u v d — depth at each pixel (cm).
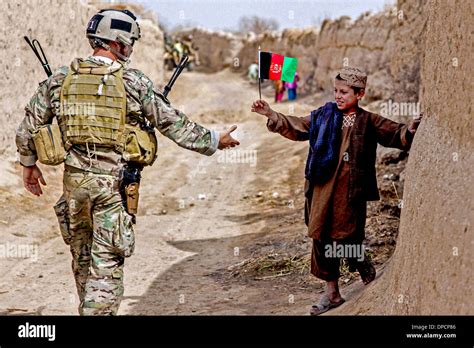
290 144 1513
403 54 1370
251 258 659
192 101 2559
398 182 843
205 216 914
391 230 645
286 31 3472
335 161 418
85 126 380
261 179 1185
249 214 920
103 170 382
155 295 559
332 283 445
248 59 4406
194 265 661
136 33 405
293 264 612
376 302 403
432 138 373
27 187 422
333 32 2614
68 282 594
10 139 1053
